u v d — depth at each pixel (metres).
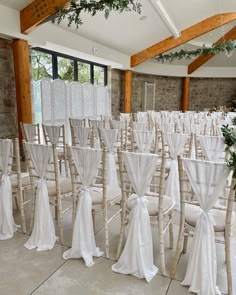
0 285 1.72
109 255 2.04
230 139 2.53
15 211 2.83
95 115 7.98
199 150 3.18
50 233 2.16
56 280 1.77
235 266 1.89
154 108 11.45
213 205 1.56
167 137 2.96
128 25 6.72
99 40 7.21
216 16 7.44
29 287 1.70
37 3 4.52
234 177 1.44
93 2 3.76
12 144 2.31
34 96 5.89
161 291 1.67
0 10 4.41
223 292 1.66
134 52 8.98
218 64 11.10
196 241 1.62
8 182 2.30
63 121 6.44
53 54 6.64
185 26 7.72
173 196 2.88
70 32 6.21
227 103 11.82
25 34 4.93
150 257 1.82
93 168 1.87
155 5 5.60
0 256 2.03
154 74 10.86
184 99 11.57
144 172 1.69
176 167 2.95
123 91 10.02
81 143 3.78
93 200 2.04
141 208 1.78
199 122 4.77
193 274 1.65
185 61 10.73
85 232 1.97
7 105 5.18
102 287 1.71
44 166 2.06
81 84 7.14
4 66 5.03
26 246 2.16
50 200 2.32
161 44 8.42
